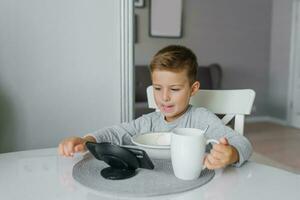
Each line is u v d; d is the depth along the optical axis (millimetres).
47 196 636
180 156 697
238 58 5191
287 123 5094
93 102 1486
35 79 1372
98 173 747
